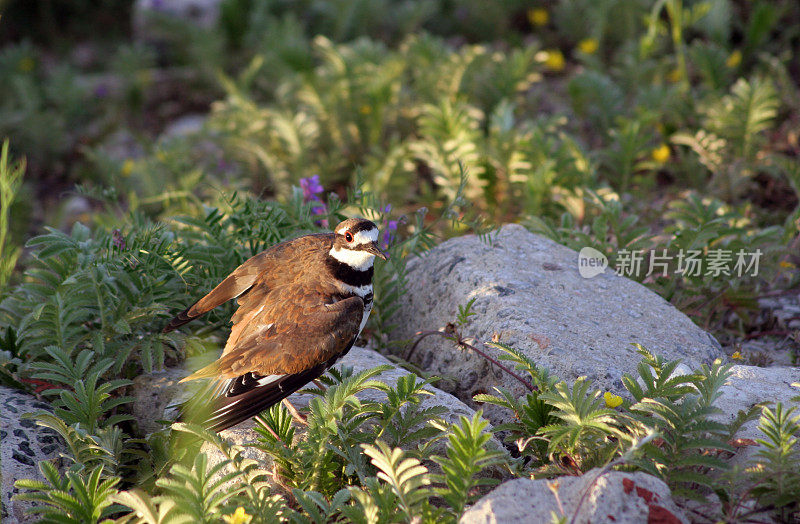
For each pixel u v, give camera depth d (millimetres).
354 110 10820
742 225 7648
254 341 4984
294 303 5137
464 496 3939
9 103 14031
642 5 12867
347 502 4535
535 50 11359
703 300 6930
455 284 6352
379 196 8938
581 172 8633
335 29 15141
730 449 4246
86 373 5539
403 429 4777
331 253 5398
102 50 18547
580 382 4527
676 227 7055
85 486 4113
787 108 10203
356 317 5164
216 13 16266
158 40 16281
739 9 12781
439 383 5871
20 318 6160
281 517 4262
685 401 4277
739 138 9180
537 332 5594
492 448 4566
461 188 6641
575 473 4395
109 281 5688
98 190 7320
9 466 4730
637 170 9867
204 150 12086
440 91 11164
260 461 4801
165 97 14867
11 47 16766
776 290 7379
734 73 11664
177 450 4871
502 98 11125
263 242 6469
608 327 5820
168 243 5906
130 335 5738
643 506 3746
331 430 4500
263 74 13797
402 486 3965
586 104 10898
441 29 15703
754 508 4039
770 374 5383
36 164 12875
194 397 4875
